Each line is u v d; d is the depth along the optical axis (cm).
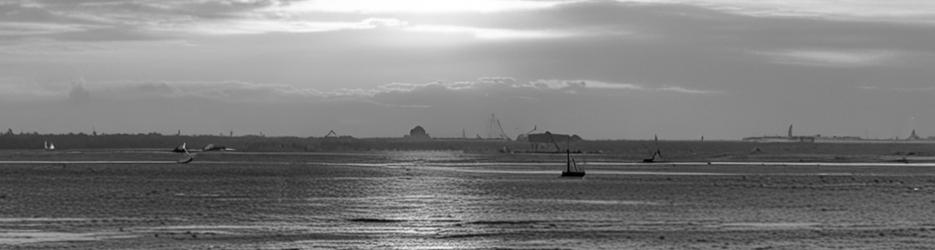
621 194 7894
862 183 9706
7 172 12106
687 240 4797
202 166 14525
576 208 6625
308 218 5912
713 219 5875
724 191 8294
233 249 4556
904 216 6003
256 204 6862
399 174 11612
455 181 9938
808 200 7306
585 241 4781
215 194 7844
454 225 5516
